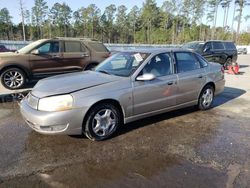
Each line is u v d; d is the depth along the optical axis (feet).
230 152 13.23
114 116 14.70
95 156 12.60
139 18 269.64
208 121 17.89
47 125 12.96
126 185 10.36
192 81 18.43
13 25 244.42
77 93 13.37
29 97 14.39
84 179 10.72
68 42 30.25
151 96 15.96
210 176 10.97
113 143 14.08
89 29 260.42
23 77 27.96
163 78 16.58
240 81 35.68
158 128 16.34
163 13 247.50
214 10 216.13
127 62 16.66
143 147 13.66
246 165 11.93
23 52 28.22
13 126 16.34
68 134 13.47
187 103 18.61
